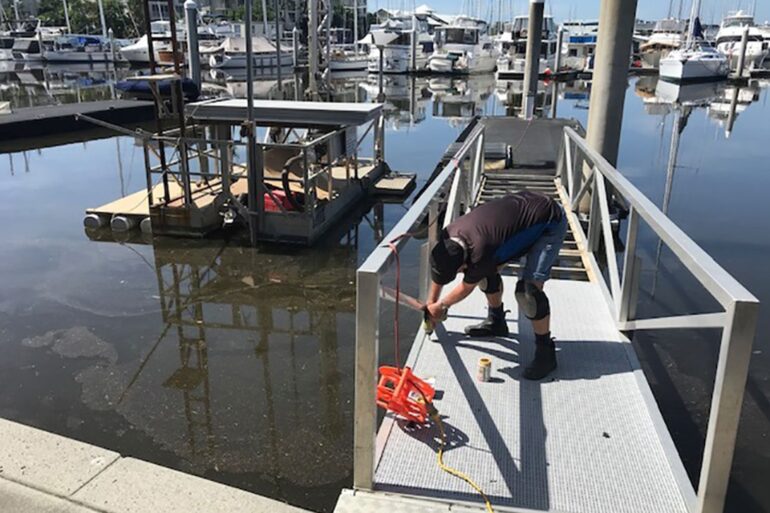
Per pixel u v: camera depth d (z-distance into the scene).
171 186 10.32
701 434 4.38
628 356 3.77
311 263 8.03
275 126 9.34
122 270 7.72
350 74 46.16
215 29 57.94
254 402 4.80
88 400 4.81
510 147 11.61
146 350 5.65
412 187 12.05
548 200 3.37
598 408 3.26
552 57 48.34
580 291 4.82
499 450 2.92
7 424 3.34
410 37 47.41
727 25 61.53
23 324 6.15
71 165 14.39
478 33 49.47
